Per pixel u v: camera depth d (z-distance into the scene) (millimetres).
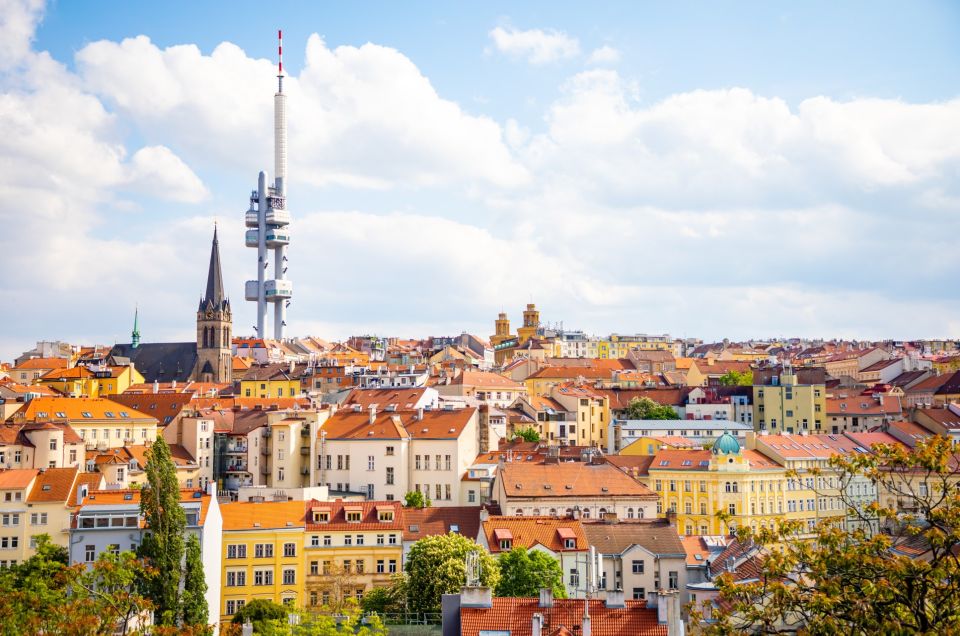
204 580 166625
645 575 175250
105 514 173125
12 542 192375
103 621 108062
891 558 71062
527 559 163000
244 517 190625
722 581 75375
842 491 81250
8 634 103938
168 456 164250
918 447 75062
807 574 73000
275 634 125125
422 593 160125
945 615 67250
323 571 190000
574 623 108500
